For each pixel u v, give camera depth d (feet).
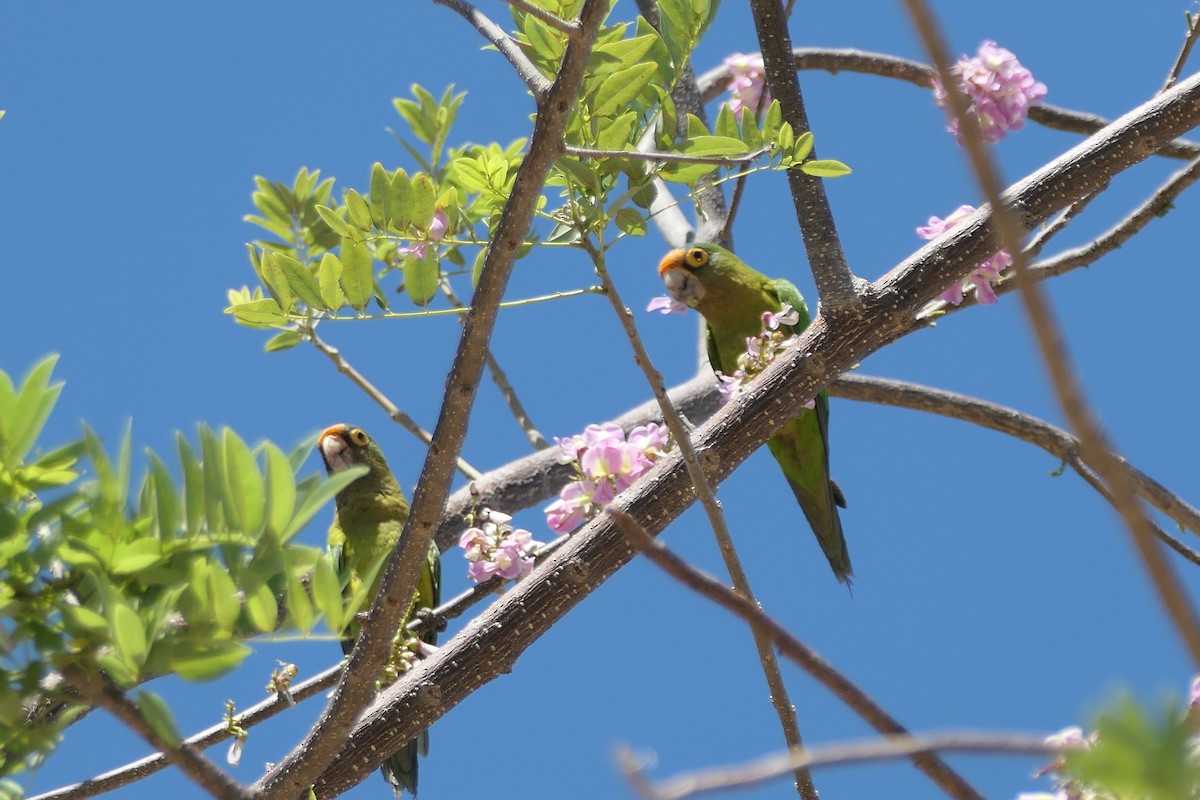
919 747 8.66
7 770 14.05
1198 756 8.41
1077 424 7.57
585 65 18.43
